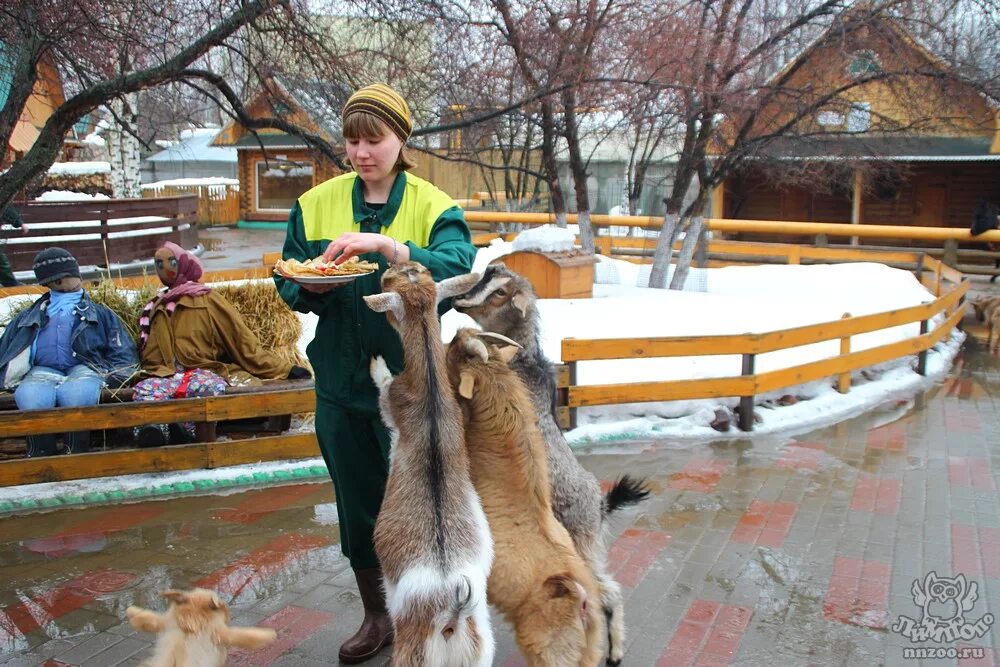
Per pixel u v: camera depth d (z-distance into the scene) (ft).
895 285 50.26
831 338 29.71
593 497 13.37
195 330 23.53
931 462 24.43
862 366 31.55
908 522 19.88
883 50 42.57
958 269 58.65
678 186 47.32
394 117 12.05
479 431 11.09
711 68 39.75
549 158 43.01
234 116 32.71
